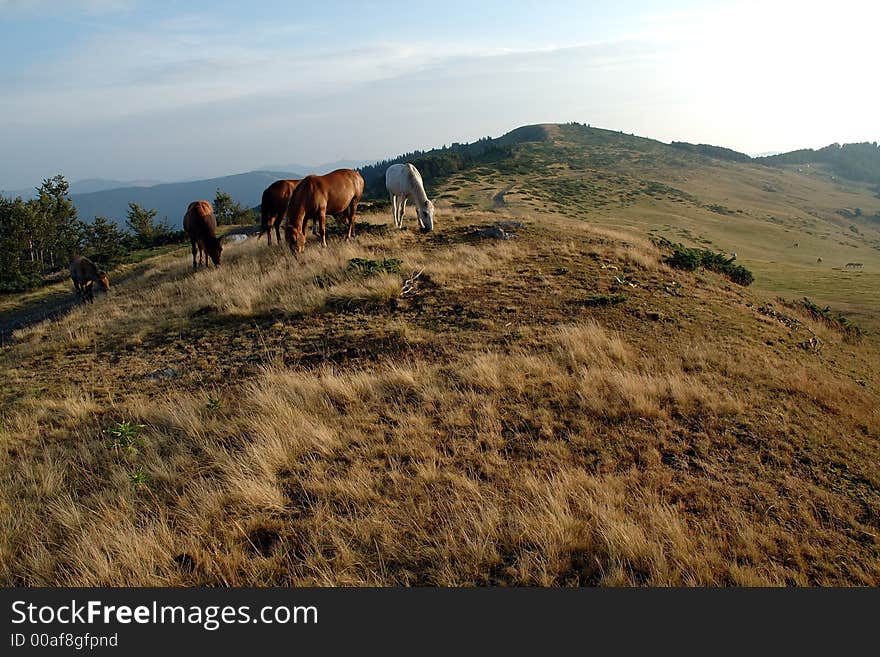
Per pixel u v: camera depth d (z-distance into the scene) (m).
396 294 10.20
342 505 4.19
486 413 5.61
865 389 8.06
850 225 141.88
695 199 128.62
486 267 12.09
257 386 6.69
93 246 55.47
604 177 140.25
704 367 7.17
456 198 97.06
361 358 7.64
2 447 5.76
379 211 23.25
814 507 4.32
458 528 3.81
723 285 13.72
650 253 14.92
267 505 4.16
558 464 4.71
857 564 3.70
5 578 3.70
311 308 9.80
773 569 3.57
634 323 9.02
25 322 16.78
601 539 3.69
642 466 4.75
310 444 5.07
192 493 4.44
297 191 12.94
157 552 3.69
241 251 16.58
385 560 3.59
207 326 9.95
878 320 17.55
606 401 5.80
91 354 9.28
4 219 45.56
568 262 12.83
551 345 7.68
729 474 4.69
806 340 10.29
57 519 4.28
